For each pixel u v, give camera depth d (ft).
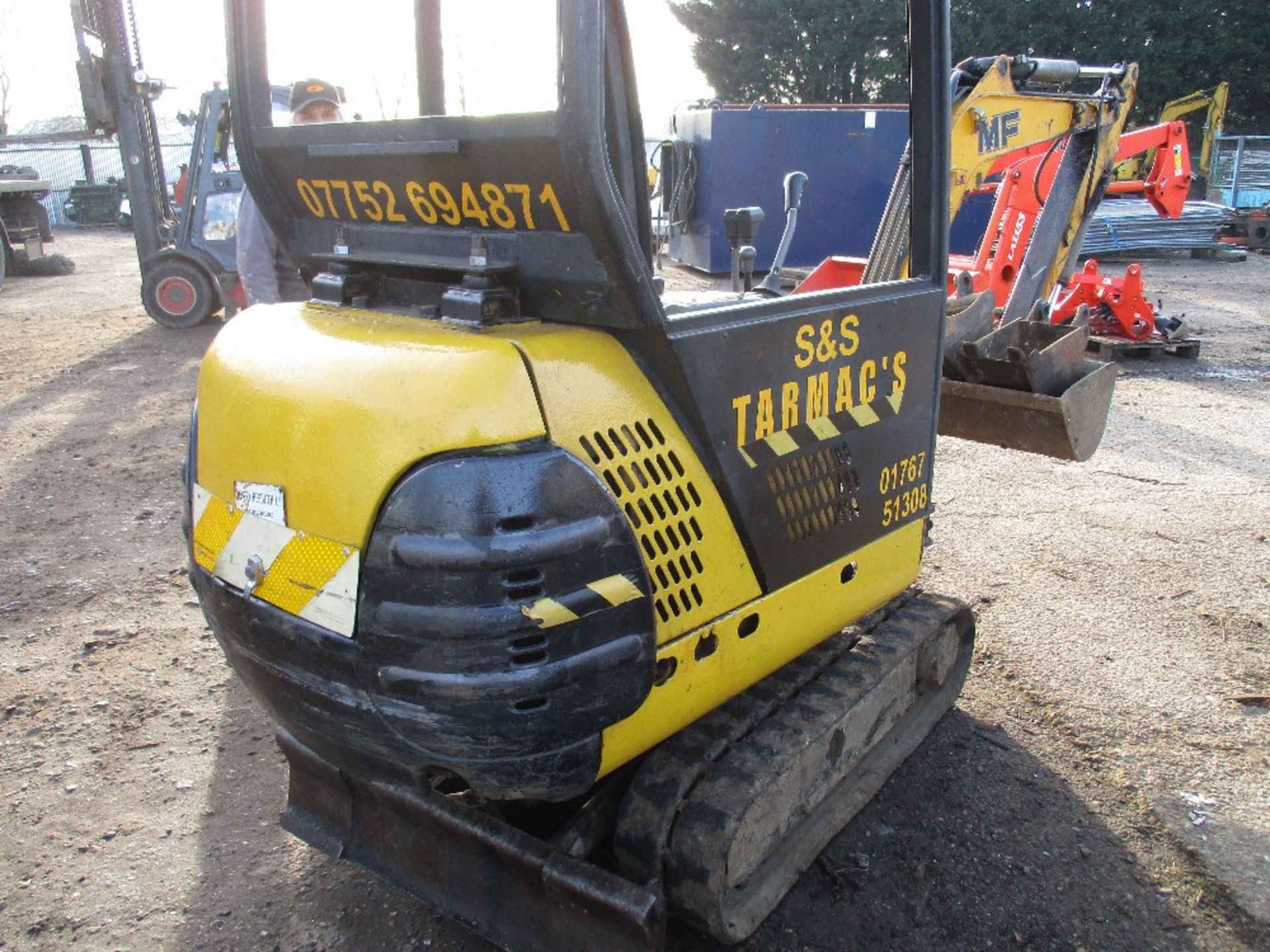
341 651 5.71
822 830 8.18
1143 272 48.08
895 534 8.59
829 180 46.91
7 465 19.43
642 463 6.04
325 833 7.84
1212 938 7.89
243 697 11.39
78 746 10.44
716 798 7.02
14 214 49.14
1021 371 10.86
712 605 6.57
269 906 8.27
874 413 7.95
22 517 16.75
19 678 11.71
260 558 6.23
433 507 5.29
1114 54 89.30
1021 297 15.47
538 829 7.68
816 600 7.68
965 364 11.34
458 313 6.17
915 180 8.36
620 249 5.54
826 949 7.75
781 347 6.83
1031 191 21.94
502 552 5.24
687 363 6.14
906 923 8.02
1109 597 13.60
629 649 5.78
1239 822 9.16
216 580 6.67
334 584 5.71
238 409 6.44
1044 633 12.60
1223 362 28.40
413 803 7.15
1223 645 12.32
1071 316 28.04
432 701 5.46
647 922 6.14
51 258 50.47
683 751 7.41
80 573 14.56
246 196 14.66
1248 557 14.84
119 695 11.38
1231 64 91.61
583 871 6.47
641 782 7.18
